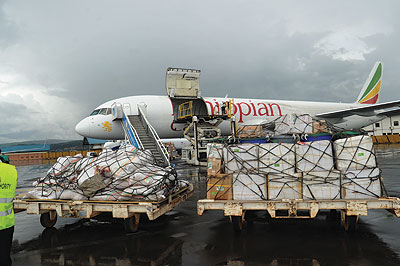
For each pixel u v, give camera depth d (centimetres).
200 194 1022
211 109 2050
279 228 607
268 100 2450
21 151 7800
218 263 436
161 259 459
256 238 547
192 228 627
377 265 412
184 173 1622
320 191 550
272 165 573
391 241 509
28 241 580
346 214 545
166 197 632
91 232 625
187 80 2112
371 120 2944
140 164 674
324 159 563
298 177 558
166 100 1997
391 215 682
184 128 2050
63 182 674
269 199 564
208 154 618
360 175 541
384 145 4431
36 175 2145
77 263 457
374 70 3136
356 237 535
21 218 807
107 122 1780
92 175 643
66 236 605
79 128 1780
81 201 600
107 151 744
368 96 3138
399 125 5316
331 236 545
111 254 490
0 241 365
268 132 1076
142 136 1431
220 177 584
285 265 421
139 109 1633
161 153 1222
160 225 659
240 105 2205
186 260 452
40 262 468
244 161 588
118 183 624
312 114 2556
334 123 2572
